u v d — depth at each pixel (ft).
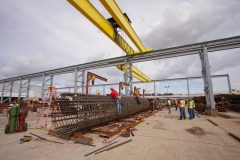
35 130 20.13
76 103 17.17
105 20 36.73
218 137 16.33
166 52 53.01
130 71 60.39
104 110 22.09
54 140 15.02
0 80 120.47
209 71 43.68
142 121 28.07
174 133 18.20
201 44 47.88
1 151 11.88
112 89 26.07
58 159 10.30
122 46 47.16
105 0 28.58
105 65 66.18
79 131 17.31
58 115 16.25
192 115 33.04
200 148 12.56
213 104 40.73
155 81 112.98
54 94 22.70
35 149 12.34
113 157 10.61
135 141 14.65
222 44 44.75
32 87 130.31
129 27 39.47
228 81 95.61
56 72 82.17
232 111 52.08
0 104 48.70
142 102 46.52
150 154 11.17
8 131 18.37
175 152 11.59
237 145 13.39
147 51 55.21
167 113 48.83
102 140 15.05
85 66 70.38
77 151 11.84
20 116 19.60
